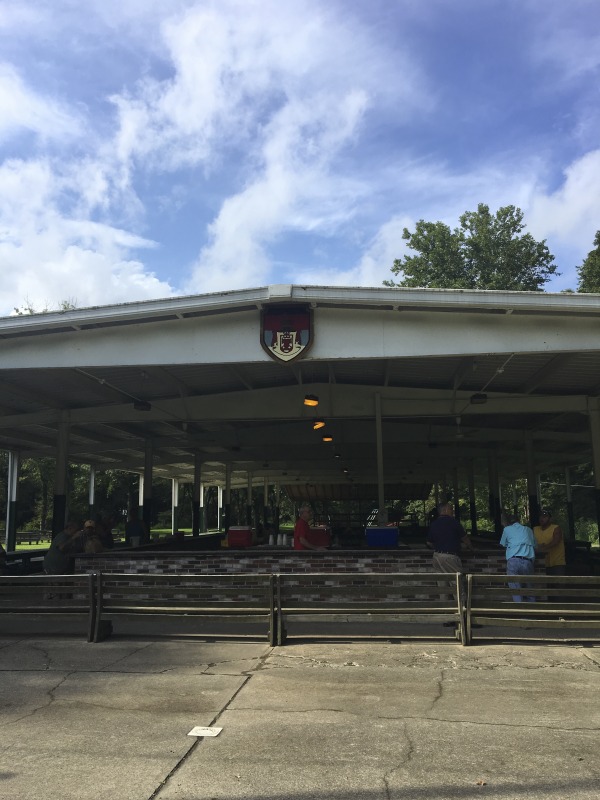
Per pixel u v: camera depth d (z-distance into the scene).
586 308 8.59
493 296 8.66
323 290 8.90
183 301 9.03
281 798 3.71
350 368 13.40
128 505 56.50
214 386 14.72
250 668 6.55
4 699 5.60
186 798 3.72
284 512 58.72
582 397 14.45
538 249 38.44
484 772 4.03
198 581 7.83
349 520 32.47
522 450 23.34
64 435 15.55
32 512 55.62
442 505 9.31
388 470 29.05
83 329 9.54
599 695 5.60
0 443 21.30
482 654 7.07
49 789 3.84
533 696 5.57
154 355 9.45
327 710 5.25
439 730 4.77
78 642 7.79
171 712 5.23
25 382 13.23
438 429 18.94
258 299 8.95
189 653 7.21
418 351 9.05
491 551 10.48
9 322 9.25
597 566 16.39
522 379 13.47
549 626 7.27
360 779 3.95
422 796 3.71
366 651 7.24
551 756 4.27
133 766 4.17
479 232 38.09
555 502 44.94
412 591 7.63
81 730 4.83
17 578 8.04
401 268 39.09
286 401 14.95
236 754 4.35
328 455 23.17
